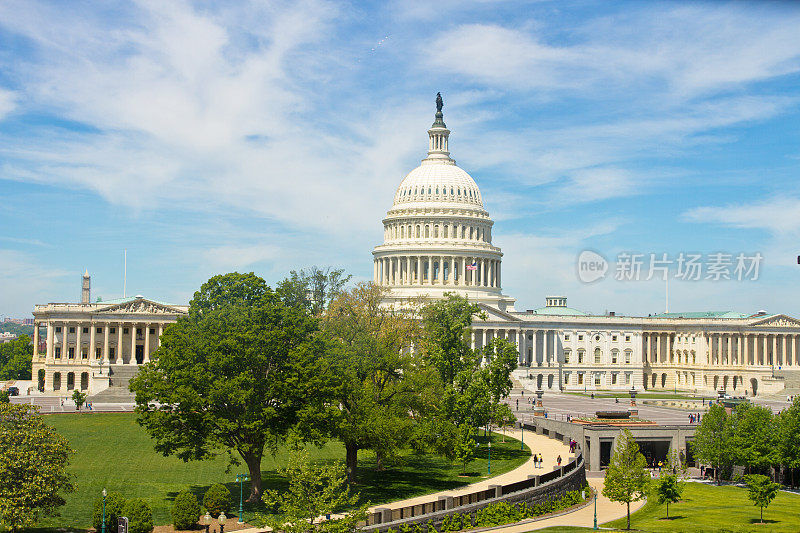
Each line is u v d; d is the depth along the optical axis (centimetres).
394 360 11181
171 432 10344
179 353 9812
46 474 7869
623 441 11412
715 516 10675
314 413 9588
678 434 14450
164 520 8762
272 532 7738
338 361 10425
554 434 15150
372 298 13888
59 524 8556
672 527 9856
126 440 13412
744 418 13550
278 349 9856
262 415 9525
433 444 11062
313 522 7825
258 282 10681
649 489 10394
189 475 10919
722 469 13525
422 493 10294
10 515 7569
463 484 10912
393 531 8525
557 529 9288
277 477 10881
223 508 8912
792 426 13012
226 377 9656
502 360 13700
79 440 13350
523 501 10162
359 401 10538
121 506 8275
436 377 11744
